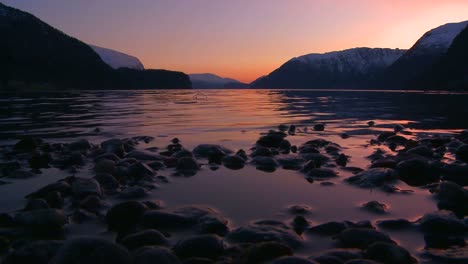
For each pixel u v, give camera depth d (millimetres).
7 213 3916
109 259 2588
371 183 5227
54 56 119750
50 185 4750
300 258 2633
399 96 48219
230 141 9484
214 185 5289
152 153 7223
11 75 93188
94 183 4762
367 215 4035
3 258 2898
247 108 23656
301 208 4172
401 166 5914
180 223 3639
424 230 3527
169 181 5508
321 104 28969
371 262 2693
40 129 11789
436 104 27938
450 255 2982
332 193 4871
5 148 8320
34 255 2838
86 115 17188
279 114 18531
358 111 20797
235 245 3098
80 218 3846
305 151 7664
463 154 7031
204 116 17062
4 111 19188
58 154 7582
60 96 43469
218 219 3674
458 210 4180
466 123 14039
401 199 4609
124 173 5727
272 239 3207
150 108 23078
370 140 9625
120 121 14438
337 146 8445
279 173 6031
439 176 5754
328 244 3240
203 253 2955
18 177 5645
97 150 7480
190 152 7227
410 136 10523
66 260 2562
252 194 4832
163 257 2641
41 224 3600
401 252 2863
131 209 3859
